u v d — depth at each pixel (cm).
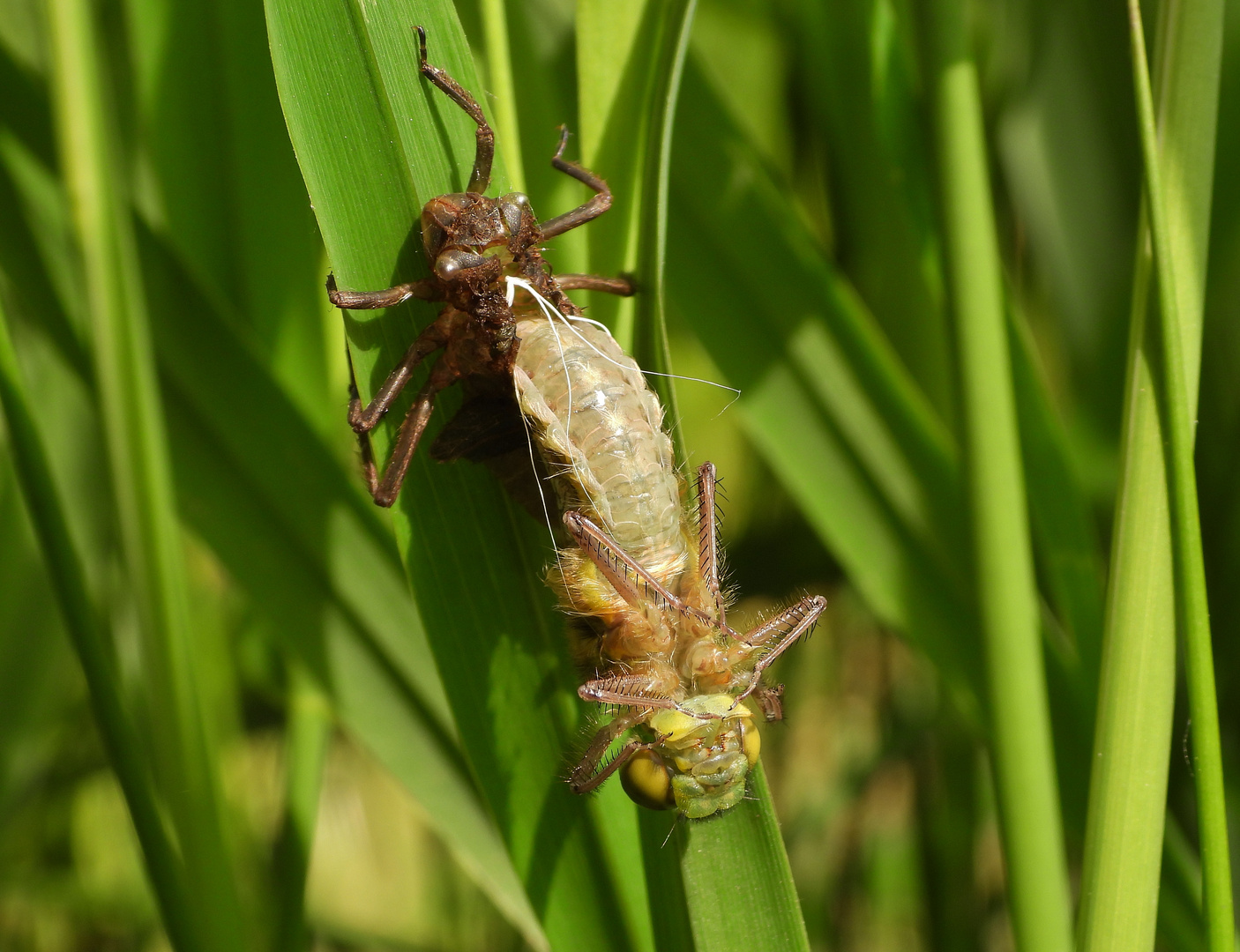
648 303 21
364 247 21
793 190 25
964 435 21
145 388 22
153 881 22
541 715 21
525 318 21
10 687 24
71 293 23
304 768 23
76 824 28
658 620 21
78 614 22
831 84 24
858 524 23
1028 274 26
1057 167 24
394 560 23
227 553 23
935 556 23
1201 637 21
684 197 23
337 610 23
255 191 23
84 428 24
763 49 27
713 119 23
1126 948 21
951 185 21
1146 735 21
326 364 24
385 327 21
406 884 34
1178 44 21
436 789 23
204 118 23
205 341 22
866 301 24
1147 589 21
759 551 25
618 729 21
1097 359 24
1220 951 21
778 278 23
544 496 21
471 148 21
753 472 28
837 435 23
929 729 26
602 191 21
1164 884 23
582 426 21
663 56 21
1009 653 21
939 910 25
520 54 23
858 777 27
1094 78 24
